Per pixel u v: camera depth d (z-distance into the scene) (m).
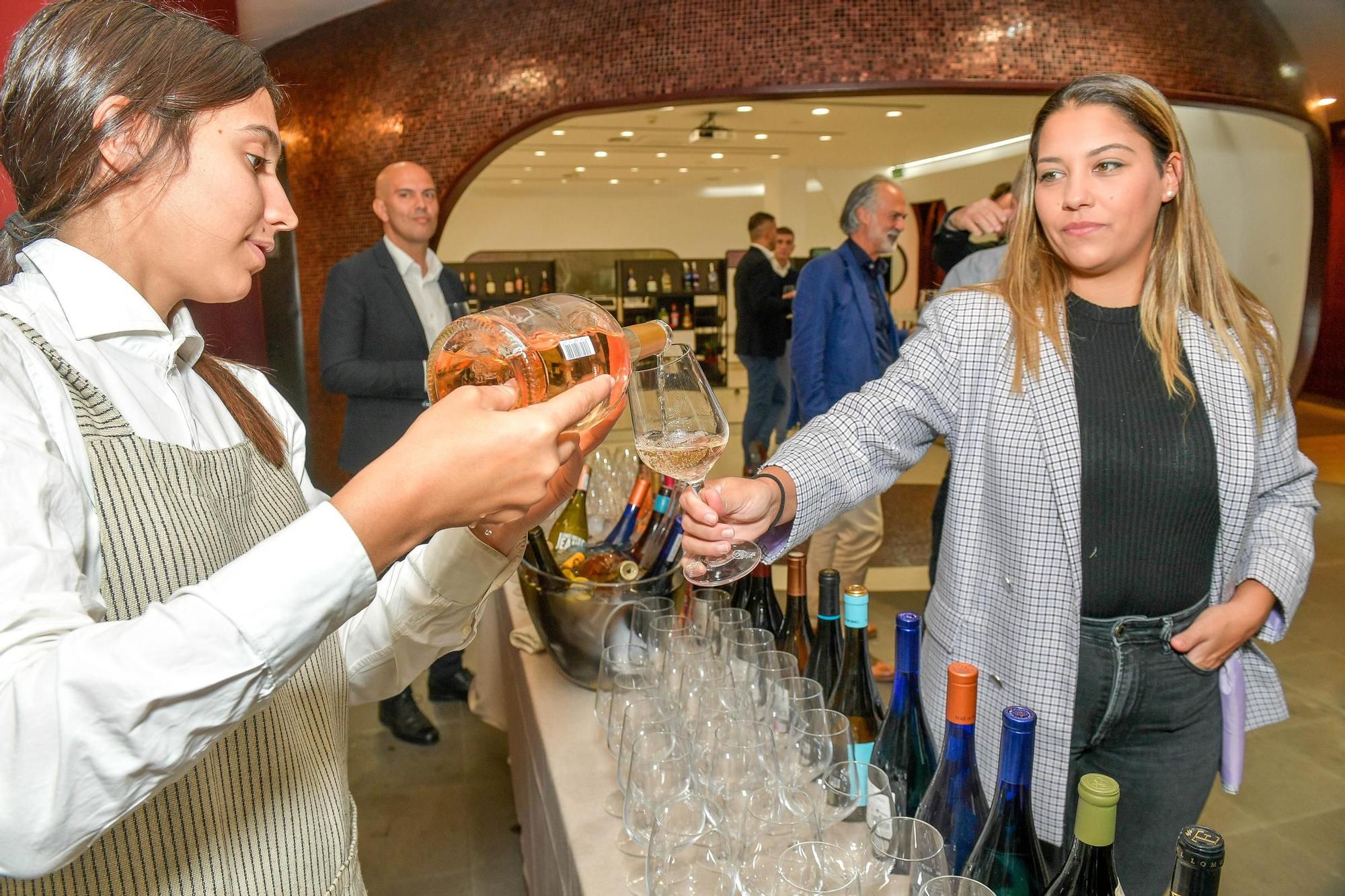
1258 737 2.92
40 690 0.48
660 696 1.14
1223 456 1.21
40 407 0.67
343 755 0.96
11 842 0.49
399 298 2.90
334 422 5.36
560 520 1.85
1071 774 1.29
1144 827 1.29
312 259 5.34
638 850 1.05
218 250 0.75
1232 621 1.21
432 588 0.92
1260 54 5.47
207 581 0.52
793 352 3.41
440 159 4.98
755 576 1.62
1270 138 6.88
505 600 1.94
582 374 0.80
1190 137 7.68
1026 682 1.23
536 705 1.44
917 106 7.69
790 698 1.06
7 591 0.51
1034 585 1.23
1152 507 1.21
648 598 1.38
